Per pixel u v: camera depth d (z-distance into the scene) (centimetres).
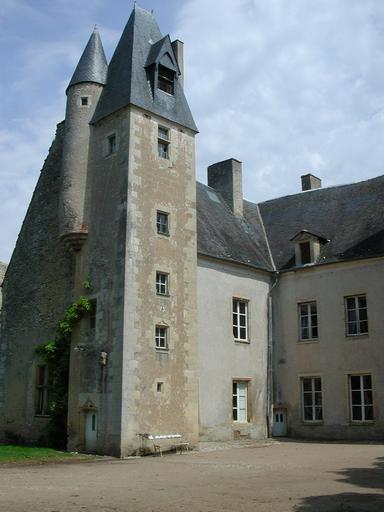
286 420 2383
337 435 2233
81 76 2191
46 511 825
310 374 2348
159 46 2178
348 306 2316
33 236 2425
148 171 2008
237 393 2275
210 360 2156
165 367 1895
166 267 1984
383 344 2177
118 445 1717
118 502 898
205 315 2177
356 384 2247
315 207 2731
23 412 2241
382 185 2567
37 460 1595
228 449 1906
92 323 1938
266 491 998
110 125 2069
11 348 2373
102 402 1808
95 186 2059
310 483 1088
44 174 2466
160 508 847
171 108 2161
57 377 2045
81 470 1362
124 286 1833
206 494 971
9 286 2480
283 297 2491
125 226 1889
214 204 2653
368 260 2262
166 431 1845
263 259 2564
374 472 1239
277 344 2467
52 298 2223
